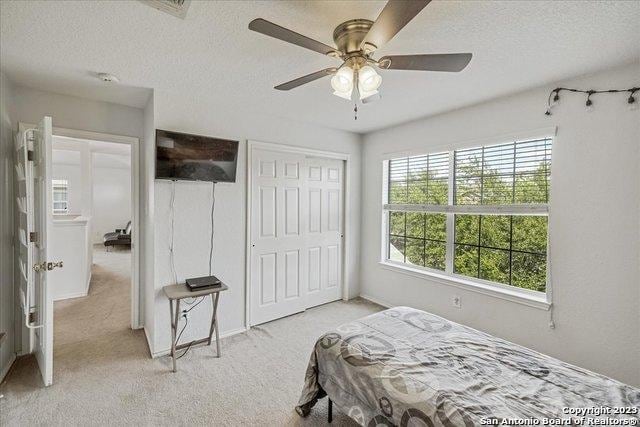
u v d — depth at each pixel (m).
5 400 1.97
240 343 2.83
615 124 2.05
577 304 2.25
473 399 1.27
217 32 1.65
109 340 2.85
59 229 4.03
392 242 3.86
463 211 3.00
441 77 2.22
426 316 2.11
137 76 2.25
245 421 1.84
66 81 2.36
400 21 1.13
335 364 1.70
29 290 2.15
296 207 3.52
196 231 2.75
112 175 8.96
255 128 3.10
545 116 2.38
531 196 2.54
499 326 2.70
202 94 2.62
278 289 3.39
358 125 3.63
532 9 1.43
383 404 1.41
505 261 2.77
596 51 1.82
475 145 2.84
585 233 2.20
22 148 2.24
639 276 1.98
